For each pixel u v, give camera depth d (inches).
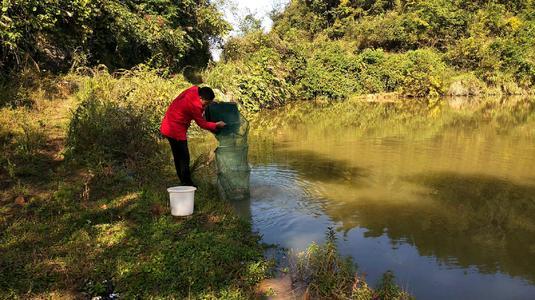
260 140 398.0
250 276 144.3
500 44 948.0
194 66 671.1
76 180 219.8
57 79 375.9
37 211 179.9
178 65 615.8
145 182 226.1
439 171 284.2
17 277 132.7
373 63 960.9
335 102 800.9
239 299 130.0
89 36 430.0
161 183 227.1
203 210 193.2
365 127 479.5
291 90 799.7
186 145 213.2
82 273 137.6
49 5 374.9
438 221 199.2
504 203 223.8
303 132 445.1
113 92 352.2
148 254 151.7
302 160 313.7
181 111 205.9
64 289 129.8
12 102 307.9
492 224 196.7
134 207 190.7
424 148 358.0
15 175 217.6
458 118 557.0
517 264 160.1
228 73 610.9
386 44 1150.3
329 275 141.1
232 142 219.1
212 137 394.9
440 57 992.2
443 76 909.8
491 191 242.8
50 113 319.6
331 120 542.9
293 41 938.7
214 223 183.5
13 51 347.9
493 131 446.6
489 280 148.6
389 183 256.7
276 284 142.8
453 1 1122.7
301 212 207.9
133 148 261.0
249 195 230.4
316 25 1382.9
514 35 1006.4
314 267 148.5
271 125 497.0
